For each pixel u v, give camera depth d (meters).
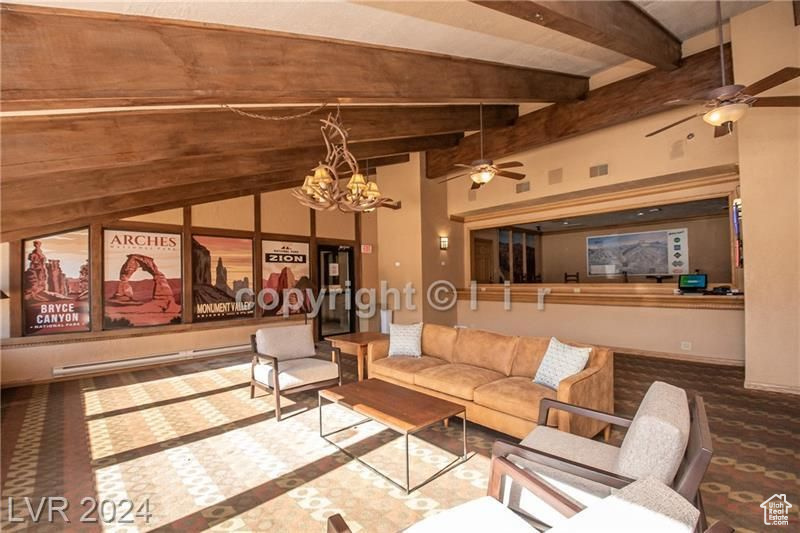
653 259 9.88
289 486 2.45
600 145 5.87
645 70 4.84
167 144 3.25
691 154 5.01
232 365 5.83
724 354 5.27
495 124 6.06
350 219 8.45
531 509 1.70
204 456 2.86
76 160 2.79
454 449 2.93
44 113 2.59
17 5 1.61
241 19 2.20
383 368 4.00
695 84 4.45
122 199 4.91
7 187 3.32
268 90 2.43
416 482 2.47
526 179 6.85
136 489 2.43
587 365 2.99
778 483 2.35
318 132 4.27
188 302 6.17
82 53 1.76
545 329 7.19
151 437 3.21
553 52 4.12
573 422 2.56
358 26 2.66
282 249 7.34
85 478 2.57
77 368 5.15
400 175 8.30
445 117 5.45
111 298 5.52
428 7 2.63
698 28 4.26
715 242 8.98
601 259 10.79
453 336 4.07
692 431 1.70
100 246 5.44
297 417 3.66
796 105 3.03
